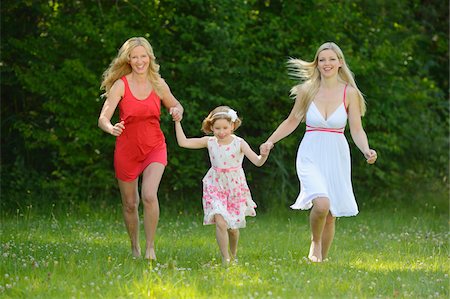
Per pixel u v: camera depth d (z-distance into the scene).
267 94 19.41
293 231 15.65
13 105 20.11
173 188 19.83
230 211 10.59
